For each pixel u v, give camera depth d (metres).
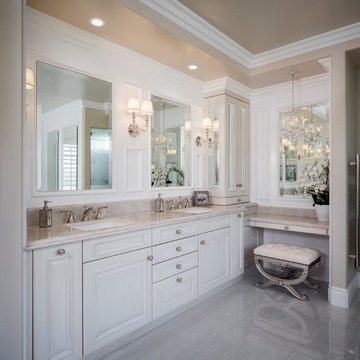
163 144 3.10
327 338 2.12
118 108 2.61
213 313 2.52
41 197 2.08
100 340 1.83
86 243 1.75
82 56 2.32
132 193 2.75
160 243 2.27
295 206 3.58
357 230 2.64
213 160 3.55
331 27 2.58
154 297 2.22
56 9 1.97
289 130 3.48
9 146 1.42
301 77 3.37
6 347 1.41
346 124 2.65
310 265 2.81
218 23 2.51
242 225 3.35
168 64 2.95
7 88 1.42
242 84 3.62
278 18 2.43
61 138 2.20
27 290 1.49
